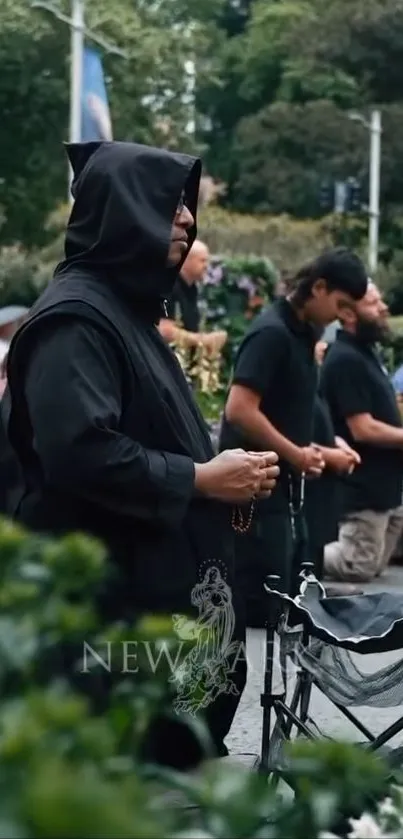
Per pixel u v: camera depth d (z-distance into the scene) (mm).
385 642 4098
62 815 1605
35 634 2258
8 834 1671
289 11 62438
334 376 9781
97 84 25203
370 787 2506
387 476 10086
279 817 2424
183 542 4125
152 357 4117
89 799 1620
